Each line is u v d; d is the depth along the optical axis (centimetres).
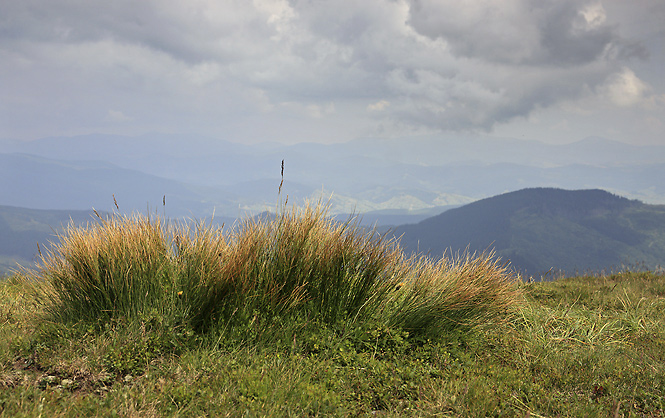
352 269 442
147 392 291
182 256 423
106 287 404
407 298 458
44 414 252
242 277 397
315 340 390
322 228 460
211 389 300
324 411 289
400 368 368
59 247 420
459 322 468
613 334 552
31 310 445
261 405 282
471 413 305
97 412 261
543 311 617
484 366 392
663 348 504
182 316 384
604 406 342
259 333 382
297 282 419
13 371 316
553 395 352
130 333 372
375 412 309
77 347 352
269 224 444
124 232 436
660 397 359
